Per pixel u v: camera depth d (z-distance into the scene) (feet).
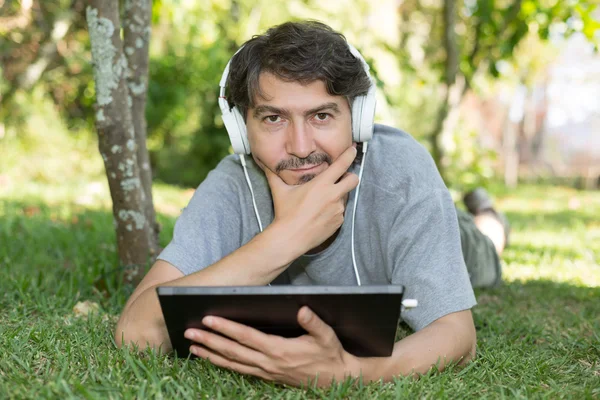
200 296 4.56
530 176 74.95
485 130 84.07
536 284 11.43
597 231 20.75
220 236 6.44
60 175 30.63
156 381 4.97
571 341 7.17
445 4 20.54
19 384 4.97
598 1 17.99
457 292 5.82
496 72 20.93
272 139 5.54
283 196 5.62
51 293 8.92
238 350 4.91
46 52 32.17
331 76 5.33
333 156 5.60
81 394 4.78
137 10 9.45
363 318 4.72
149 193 9.70
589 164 112.06
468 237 10.68
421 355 5.41
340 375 5.10
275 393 5.10
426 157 6.46
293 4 24.99
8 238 13.67
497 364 5.98
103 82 8.71
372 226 6.36
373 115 5.79
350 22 23.77
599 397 5.13
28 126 31.45
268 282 5.49
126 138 8.89
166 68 33.12
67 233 14.44
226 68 5.82
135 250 9.12
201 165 35.24
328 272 6.55
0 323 7.06
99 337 6.38
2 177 25.66
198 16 19.95
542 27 18.99
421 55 37.88
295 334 4.96
